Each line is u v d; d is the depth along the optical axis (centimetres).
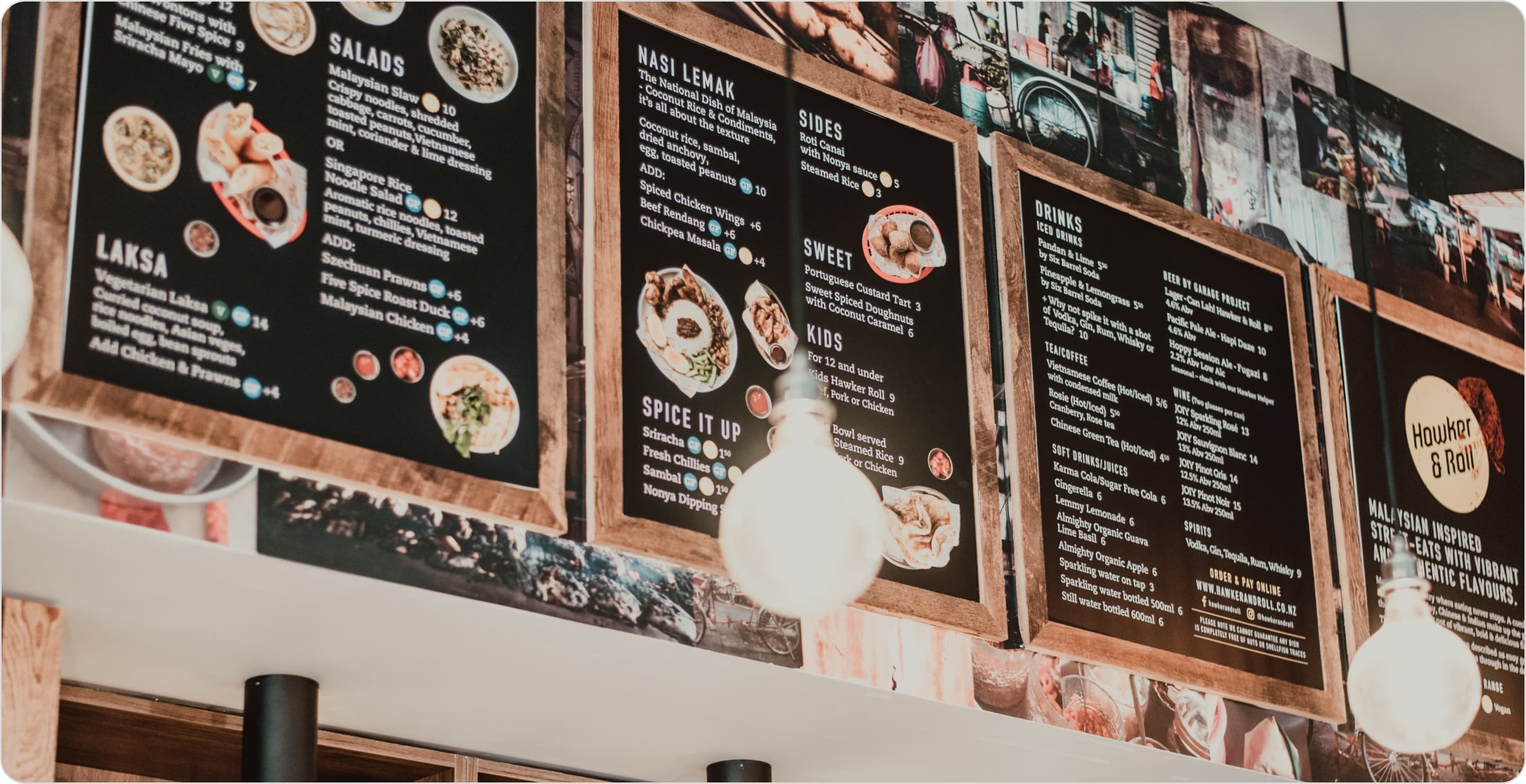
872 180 507
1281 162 631
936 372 499
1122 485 530
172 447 358
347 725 451
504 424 407
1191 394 562
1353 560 584
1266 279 603
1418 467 624
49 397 340
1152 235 574
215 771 455
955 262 518
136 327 358
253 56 395
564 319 428
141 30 379
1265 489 568
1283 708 540
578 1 465
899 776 516
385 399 389
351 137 405
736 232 470
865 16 528
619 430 424
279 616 391
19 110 358
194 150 379
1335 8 638
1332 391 604
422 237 409
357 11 418
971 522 489
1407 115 686
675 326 446
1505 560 637
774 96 494
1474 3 634
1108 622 508
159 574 369
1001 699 476
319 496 375
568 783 492
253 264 379
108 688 420
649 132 461
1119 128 585
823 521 342
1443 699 453
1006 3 570
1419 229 668
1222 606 539
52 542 353
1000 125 551
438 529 391
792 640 439
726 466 442
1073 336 538
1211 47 625
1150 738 506
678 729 469
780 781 516
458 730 461
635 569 420
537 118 442
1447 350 654
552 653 418
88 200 359
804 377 371
